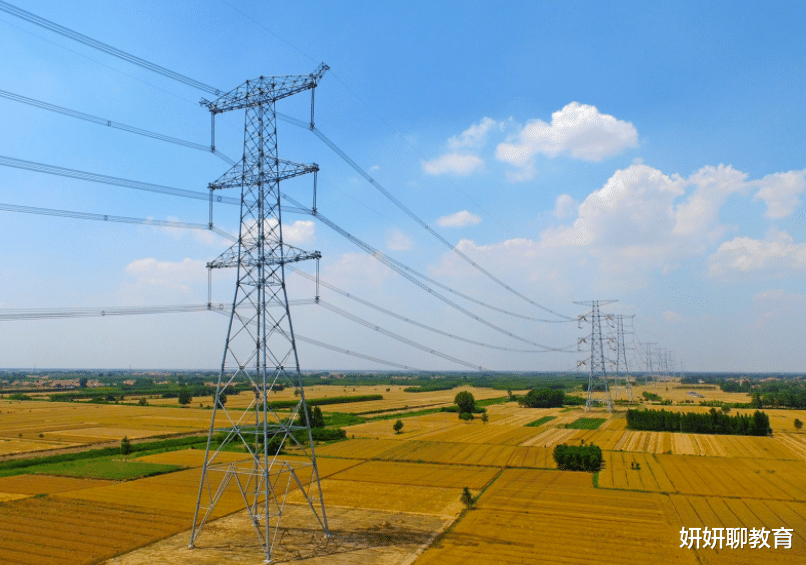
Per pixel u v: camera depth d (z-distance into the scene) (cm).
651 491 6462
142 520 5150
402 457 9044
